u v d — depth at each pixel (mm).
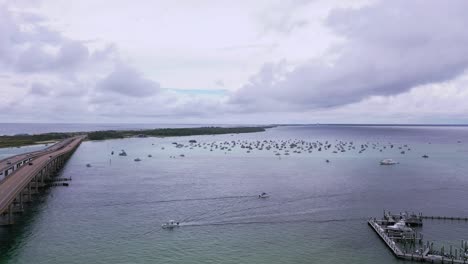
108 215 97375
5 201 77750
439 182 147750
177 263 68125
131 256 71062
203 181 148750
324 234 83438
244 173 172125
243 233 84062
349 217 96312
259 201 113125
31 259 69188
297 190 130125
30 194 110375
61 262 68062
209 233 84000
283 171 179750
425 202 112938
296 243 77938
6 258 69438
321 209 104000
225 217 96062
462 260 67312
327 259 70000
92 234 82688
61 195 120250
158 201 112750
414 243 77562
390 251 73688
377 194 123938
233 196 119938
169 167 192250
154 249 74562
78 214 97812
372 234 83375
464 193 126250
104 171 175625
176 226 88375
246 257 70812
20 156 162125
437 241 79125
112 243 77500
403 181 149875
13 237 80125
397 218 92438
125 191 127375
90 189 130500
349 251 73875
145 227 87812
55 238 79938
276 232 84750
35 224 89000
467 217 96062
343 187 136250
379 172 176250
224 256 71312
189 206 106875
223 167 194000
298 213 99875
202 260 69438
